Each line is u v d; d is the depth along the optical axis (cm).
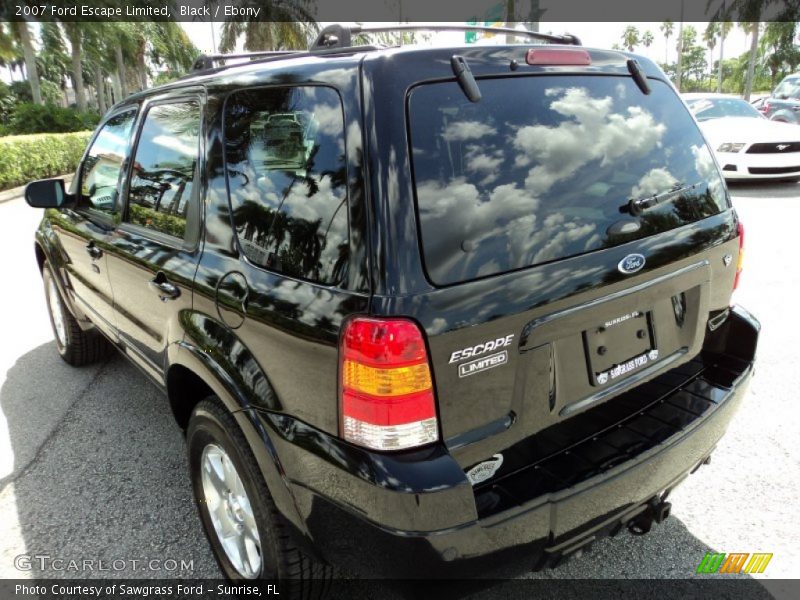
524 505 179
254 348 200
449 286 168
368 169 169
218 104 231
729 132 1038
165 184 268
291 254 189
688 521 278
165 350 258
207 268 224
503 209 181
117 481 320
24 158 1595
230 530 242
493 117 186
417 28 240
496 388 179
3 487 317
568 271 187
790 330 466
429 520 164
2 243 899
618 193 206
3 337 527
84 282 368
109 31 3369
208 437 231
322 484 179
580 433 207
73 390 423
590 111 209
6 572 260
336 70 183
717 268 238
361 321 164
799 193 975
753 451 325
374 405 165
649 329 219
